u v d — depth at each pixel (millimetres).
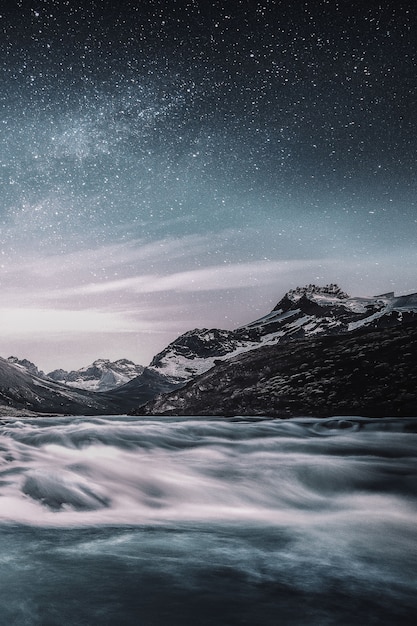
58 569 4508
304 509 8008
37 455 11312
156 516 7207
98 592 3924
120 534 5938
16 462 10094
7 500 7223
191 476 9961
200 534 6051
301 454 12719
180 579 4289
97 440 13812
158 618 3439
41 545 5328
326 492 9234
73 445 13227
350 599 3924
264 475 10195
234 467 10961
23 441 13633
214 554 5137
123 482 8953
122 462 10922
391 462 11477
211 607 3666
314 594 4012
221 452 12984
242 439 14805
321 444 13805
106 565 4648
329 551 5355
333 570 4688
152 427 15859
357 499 8727
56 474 8781
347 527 6645
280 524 6785
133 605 3672
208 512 7633
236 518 7211
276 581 4324
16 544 5344
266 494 8898
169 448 13500
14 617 3406
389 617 3578
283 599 3883
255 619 3473
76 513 7059
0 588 4004
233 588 4102
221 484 9422
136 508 7684
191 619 3430
